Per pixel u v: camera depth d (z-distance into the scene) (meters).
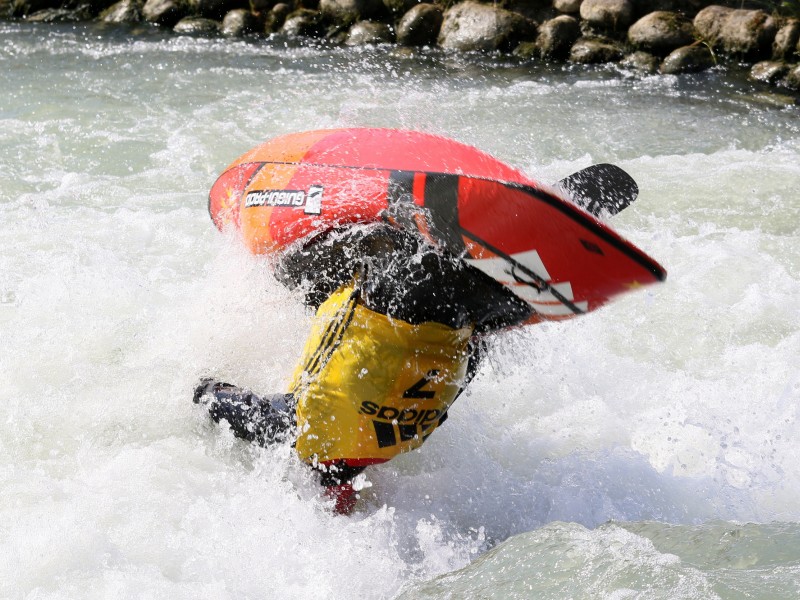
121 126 15.30
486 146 14.53
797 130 15.49
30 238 11.19
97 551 6.19
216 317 8.34
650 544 5.73
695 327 9.64
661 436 8.01
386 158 6.95
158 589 5.89
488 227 6.41
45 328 9.07
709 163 13.87
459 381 7.05
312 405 6.91
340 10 20.97
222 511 6.82
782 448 7.73
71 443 7.57
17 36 20.91
